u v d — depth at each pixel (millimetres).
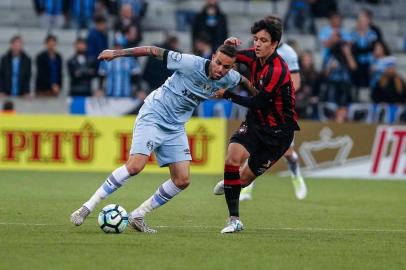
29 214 35906
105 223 30484
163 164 31047
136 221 31125
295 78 42188
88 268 24172
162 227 33031
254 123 32312
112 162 58625
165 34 72500
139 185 50344
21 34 74188
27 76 63156
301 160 60344
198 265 25078
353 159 60844
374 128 61000
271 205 42594
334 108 66125
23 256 25781
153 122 30312
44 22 74688
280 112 32125
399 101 68750
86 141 58406
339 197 47938
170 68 29891
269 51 31297
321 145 60438
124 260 25484
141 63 70125
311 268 25188
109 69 64250
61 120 58250
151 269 24281
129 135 58625
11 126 58000
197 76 29859
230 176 31812
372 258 27188
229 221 32062
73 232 30641
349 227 34906
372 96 69000
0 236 29406
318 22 81375
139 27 66000
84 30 74500
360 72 70938
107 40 65312
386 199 47469
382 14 87438
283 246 29031
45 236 29578
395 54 83688
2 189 46219
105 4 72312
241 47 71375
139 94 62719
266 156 32781
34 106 62812
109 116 59250
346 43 67750
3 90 62812
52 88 64000
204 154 59156
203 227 33375
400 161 61188
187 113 30766
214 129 59250
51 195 43875
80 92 64688
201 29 68000
